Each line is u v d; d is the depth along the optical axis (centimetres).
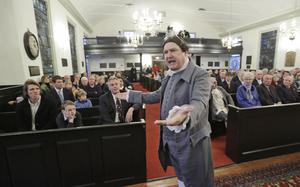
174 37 101
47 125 228
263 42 1020
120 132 185
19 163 166
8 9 343
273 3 879
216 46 1172
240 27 1191
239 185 194
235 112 233
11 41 352
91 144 179
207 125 107
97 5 988
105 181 190
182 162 104
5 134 160
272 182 197
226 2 1021
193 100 92
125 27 1305
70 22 744
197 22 1380
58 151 172
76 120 222
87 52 1059
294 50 836
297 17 814
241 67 1217
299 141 259
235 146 236
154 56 1350
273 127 243
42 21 489
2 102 290
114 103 230
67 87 391
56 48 566
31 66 397
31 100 223
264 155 245
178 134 103
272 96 312
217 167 228
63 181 178
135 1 1099
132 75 1275
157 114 489
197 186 107
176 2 1159
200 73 99
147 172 225
